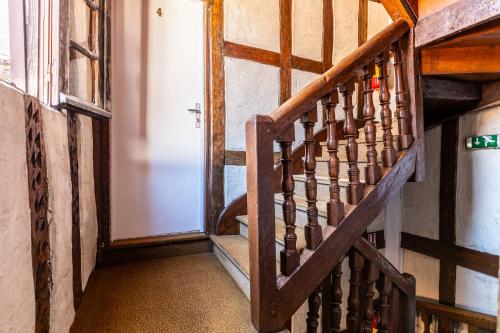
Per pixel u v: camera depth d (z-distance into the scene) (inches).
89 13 56.4
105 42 60.6
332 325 54.6
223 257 78.3
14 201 26.5
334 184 51.7
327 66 109.3
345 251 51.9
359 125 117.1
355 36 115.9
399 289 61.6
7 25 38.4
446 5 50.8
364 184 56.2
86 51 51.1
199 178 94.8
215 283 68.5
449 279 87.4
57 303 39.0
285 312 46.4
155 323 52.0
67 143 45.3
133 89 83.7
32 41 39.2
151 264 79.7
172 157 90.2
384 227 100.0
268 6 97.5
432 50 58.9
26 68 39.0
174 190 91.0
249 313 55.8
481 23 45.5
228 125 91.5
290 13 101.7
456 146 84.8
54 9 40.1
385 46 55.7
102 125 76.3
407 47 58.6
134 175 84.9
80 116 55.6
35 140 31.7
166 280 69.8
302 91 47.9
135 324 51.5
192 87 92.3
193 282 68.9
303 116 48.4
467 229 82.6
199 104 93.7
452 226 86.5
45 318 34.2
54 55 39.9
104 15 60.4
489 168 76.5
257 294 44.5
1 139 24.3
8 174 25.5
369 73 54.8
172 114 89.6
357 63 52.4
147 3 84.7
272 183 44.4
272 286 45.1
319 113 107.8
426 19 55.1
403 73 59.1
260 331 44.5
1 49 38.3
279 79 99.9
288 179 47.3
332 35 110.6
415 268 99.0
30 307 29.6
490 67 58.8
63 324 41.7
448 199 87.6
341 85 51.4
